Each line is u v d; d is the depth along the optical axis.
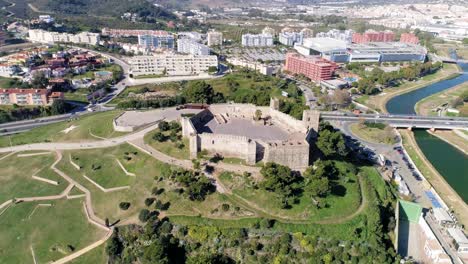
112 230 180.50
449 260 173.25
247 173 198.25
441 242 188.75
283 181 187.25
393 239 189.12
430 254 179.50
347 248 169.88
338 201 192.12
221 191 192.38
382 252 167.00
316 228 176.12
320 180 187.25
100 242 176.50
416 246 188.12
